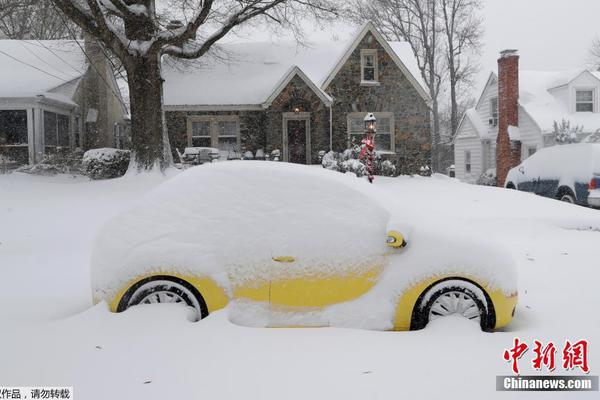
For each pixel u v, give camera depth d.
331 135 25.92
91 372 4.30
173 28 23.25
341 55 25.88
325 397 3.88
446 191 18.36
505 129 30.81
